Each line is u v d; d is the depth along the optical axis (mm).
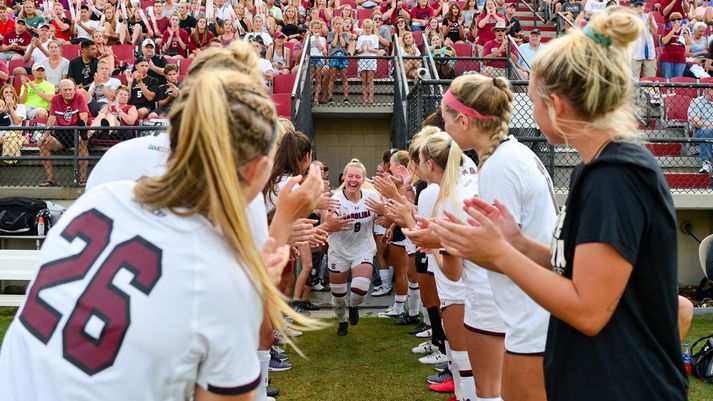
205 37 11461
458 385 3350
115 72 10125
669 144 7371
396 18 12211
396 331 5609
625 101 1465
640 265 1389
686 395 1457
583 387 1425
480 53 11453
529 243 1695
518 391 2225
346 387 4125
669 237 1384
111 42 11625
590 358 1420
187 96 1216
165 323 1063
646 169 1363
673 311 1419
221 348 1093
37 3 13422
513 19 12445
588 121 1470
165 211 1150
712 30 12156
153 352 1059
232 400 1119
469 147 2525
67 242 1157
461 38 12070
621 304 1397
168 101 8625
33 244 7176
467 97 2420
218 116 1103
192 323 1073
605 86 1425
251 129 1152
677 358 1448
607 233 1321
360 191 5219
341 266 5312
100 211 1178
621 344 1388
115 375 1051
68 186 7508
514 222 1697
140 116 8430
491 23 12000
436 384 4047
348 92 10297
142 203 1156
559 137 1570
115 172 1894
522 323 2193
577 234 1407
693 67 10203
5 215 6680
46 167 7656
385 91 10477
